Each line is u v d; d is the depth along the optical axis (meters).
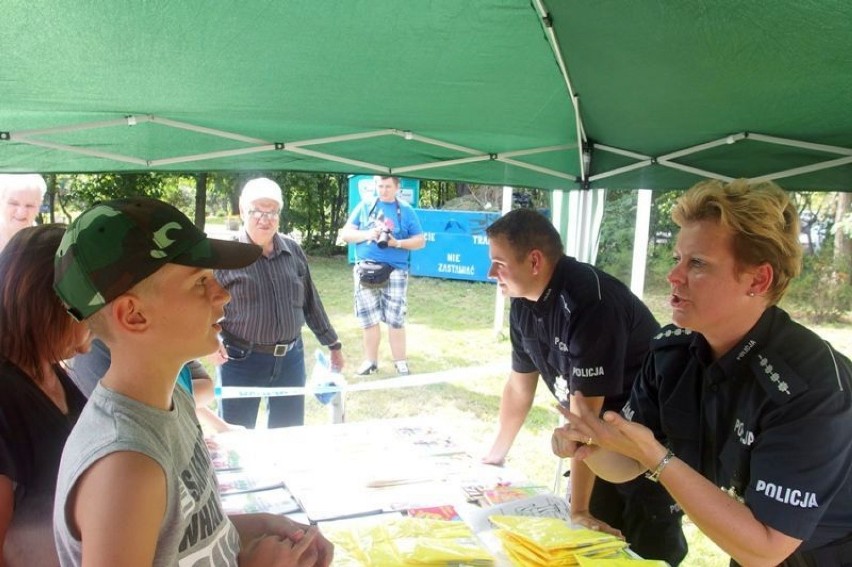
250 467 1.78
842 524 1.18
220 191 11.73
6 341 1.05
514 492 1.65
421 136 2.65
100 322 0.73
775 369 1.14
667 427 1.41
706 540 3.29
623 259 7.89
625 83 1.92
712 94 1.89
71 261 0.72
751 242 1.12
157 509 0.68
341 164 2.79
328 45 1.71
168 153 2.52
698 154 2.57
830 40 1.37
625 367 1.92
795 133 2.20
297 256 3.06
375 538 1.34
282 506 1.53
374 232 5.31
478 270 9.55
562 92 2.17
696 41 1.50
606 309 1.75
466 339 6.86
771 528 1.06
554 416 4.79
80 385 1.47
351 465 1.80
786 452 1.08
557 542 1.29
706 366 1.32
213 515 0.84
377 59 1.82
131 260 0.71
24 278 1.04
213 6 1.48
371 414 4.73
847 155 2.21
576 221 3.07
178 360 0.77
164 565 0.71
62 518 0.69
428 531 1.37
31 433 1.00
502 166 2.95
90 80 1.88
